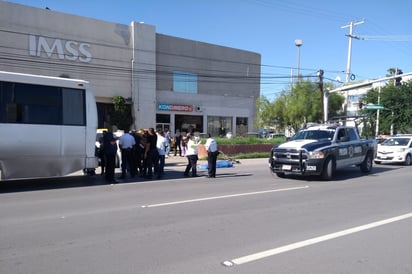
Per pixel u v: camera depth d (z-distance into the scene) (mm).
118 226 6965
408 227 7055
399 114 44219
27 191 11180
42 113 11891
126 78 37625
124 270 4812
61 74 33688
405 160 20891
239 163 22484
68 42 33938
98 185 12523
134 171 14742
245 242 6027
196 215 7902
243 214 8031
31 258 5238
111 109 37125
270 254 5461
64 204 9094
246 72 48812
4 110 11211
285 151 13930
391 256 5438
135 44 37906
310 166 13445
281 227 6965
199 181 13680
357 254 5508
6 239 6121
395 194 10867
